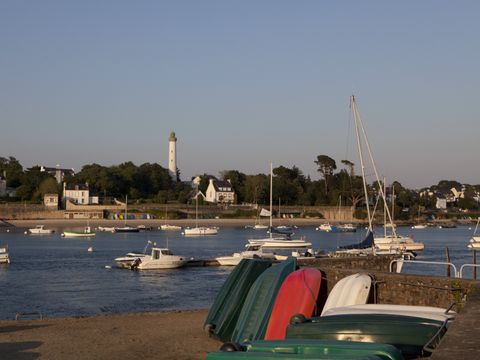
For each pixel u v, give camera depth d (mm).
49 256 74062
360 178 196500
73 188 174000
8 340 19297
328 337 12586
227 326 18719
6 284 47750
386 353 9258
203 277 52469
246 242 106500
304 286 16984
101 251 82312
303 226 171625
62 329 21312
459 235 143750
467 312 10719
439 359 7512
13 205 162500
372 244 61031
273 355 9148
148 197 187750
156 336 19953
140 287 46031
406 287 16516
